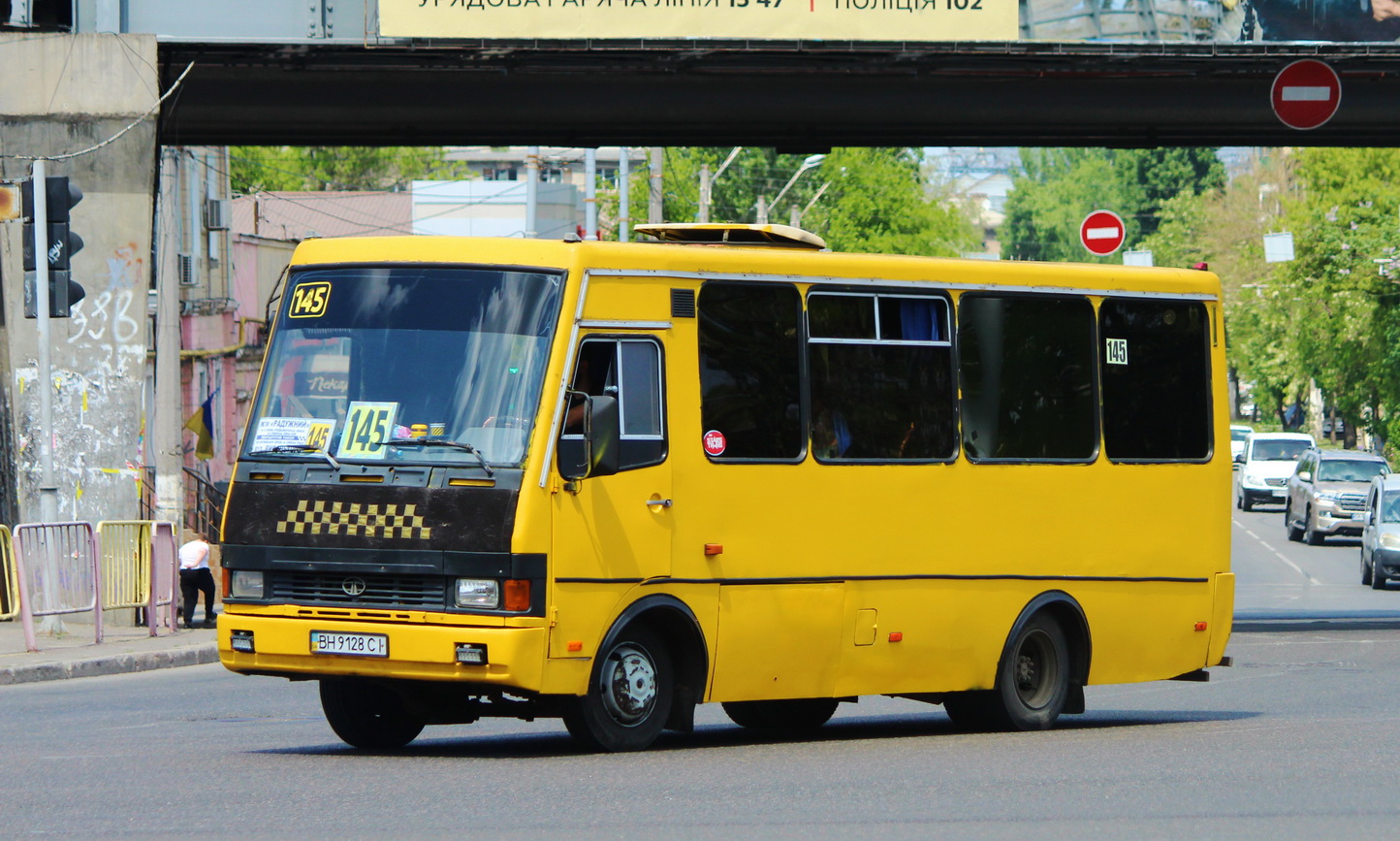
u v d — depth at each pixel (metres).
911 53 36.59
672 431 18.36
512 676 16.95
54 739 20.19
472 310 17.88
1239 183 142.50
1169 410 23.09
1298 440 100.69
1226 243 141.88
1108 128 43.59
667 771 16.78
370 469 17.56
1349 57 38.06
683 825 13.81
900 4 36.19
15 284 35.91
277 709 24.38
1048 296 21.92
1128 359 22.70
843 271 19.98
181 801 14.86
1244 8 37.62
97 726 21.98
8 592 30.78
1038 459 21.73
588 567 17.55
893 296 20.45
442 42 35.41
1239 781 16.56
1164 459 23.02
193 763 17.44
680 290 18.59
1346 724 22.14
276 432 18.05
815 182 145.00
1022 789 15.91
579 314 17.72
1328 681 29.64
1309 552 71.62
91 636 33.47
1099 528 22.30
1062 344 22.05
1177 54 37.47
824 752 18.78
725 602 18.75
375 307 18.14
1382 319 96.44
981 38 36.50
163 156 48.16
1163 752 18.94
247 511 17.89
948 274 20.98
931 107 41.34
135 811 14.37
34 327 35.91
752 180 141.62
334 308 18.25
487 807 14.56
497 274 17.92
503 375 17.58
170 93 35.97
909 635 20.41
